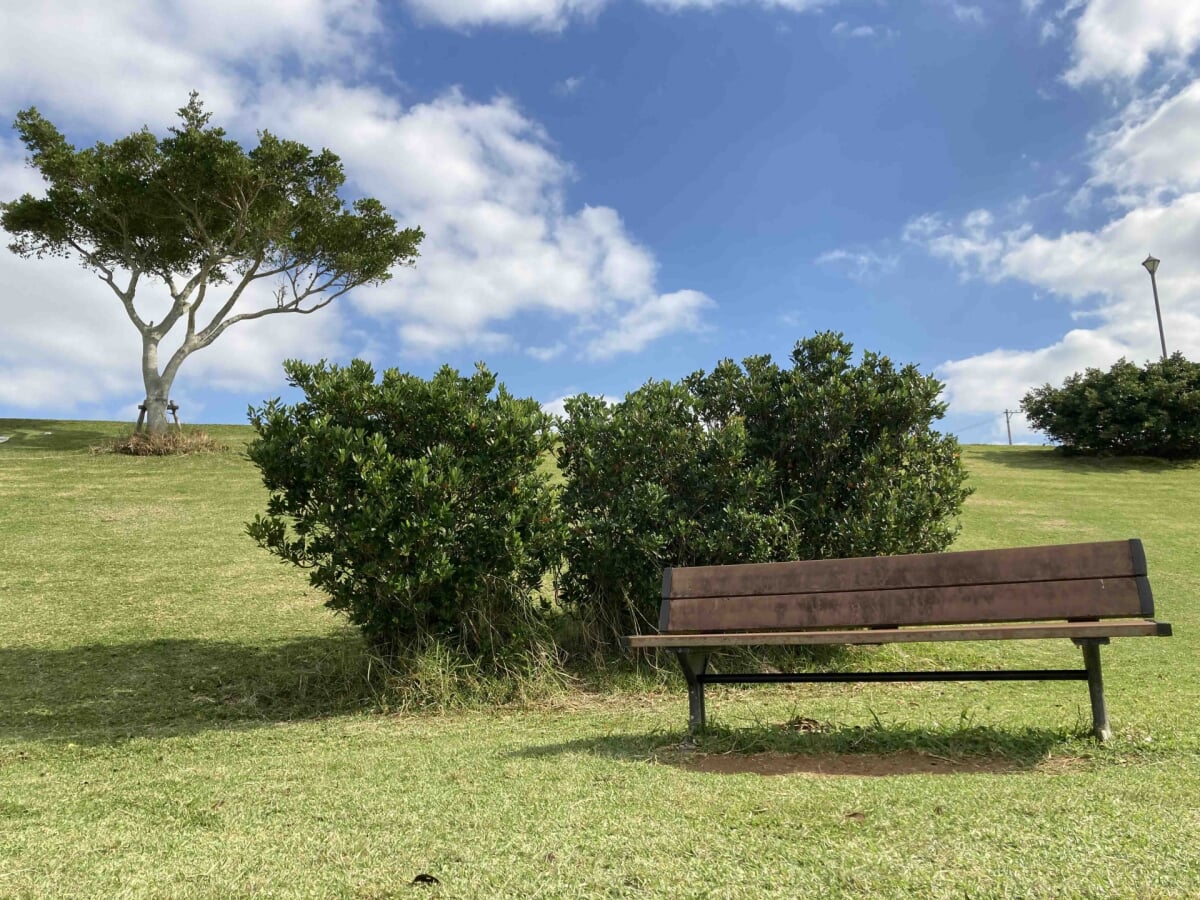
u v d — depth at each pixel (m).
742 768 3.65
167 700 6.13
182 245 23.41
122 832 3.02
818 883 2.17
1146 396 25.00
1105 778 3.02
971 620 3.94
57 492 14.83
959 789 2.96
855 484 7.57
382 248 23.70
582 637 7.22
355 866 2.51
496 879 2.33
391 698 6.08
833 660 7.18
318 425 6.13
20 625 7.88
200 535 12.06
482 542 6.40
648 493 7.09
